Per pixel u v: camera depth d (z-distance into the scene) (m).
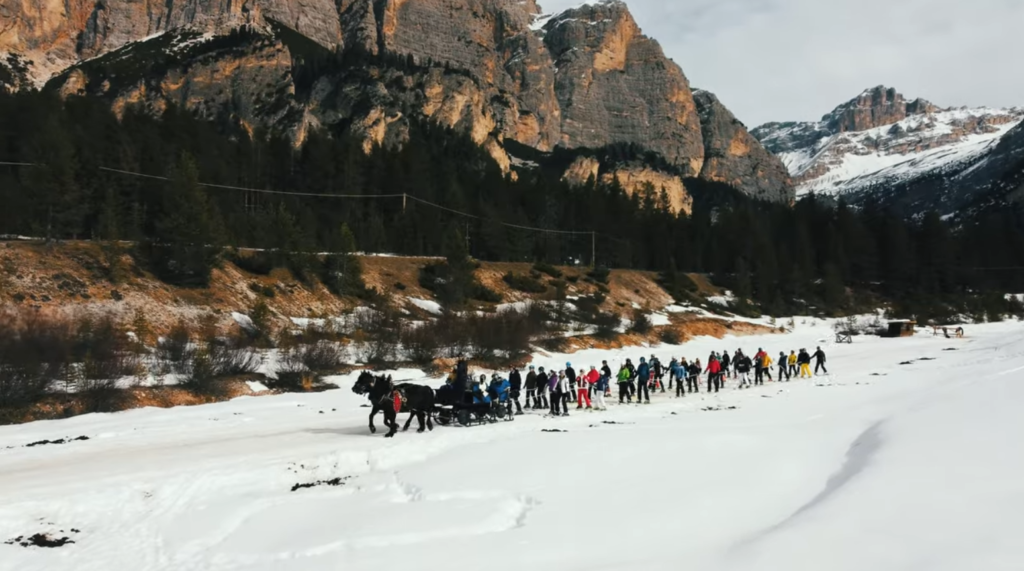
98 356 28.11
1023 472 10.34
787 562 7.52
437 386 32.81
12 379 23.92
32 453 16.03
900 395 23.61
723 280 94.50
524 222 89.56
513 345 43.22
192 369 29.73
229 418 23.05
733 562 7.70
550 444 15.37
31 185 43.53
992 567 6.89
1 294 34.53
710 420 20.08
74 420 22.58
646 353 52.56
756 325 74.31
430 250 75.38
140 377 28.73
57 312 35.03
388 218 79.88
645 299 77.25
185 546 9.59
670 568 7.77
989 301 95.81
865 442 14.58
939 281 109.69
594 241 92.81
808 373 36.72
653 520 9.91
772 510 10.30
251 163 81.06
